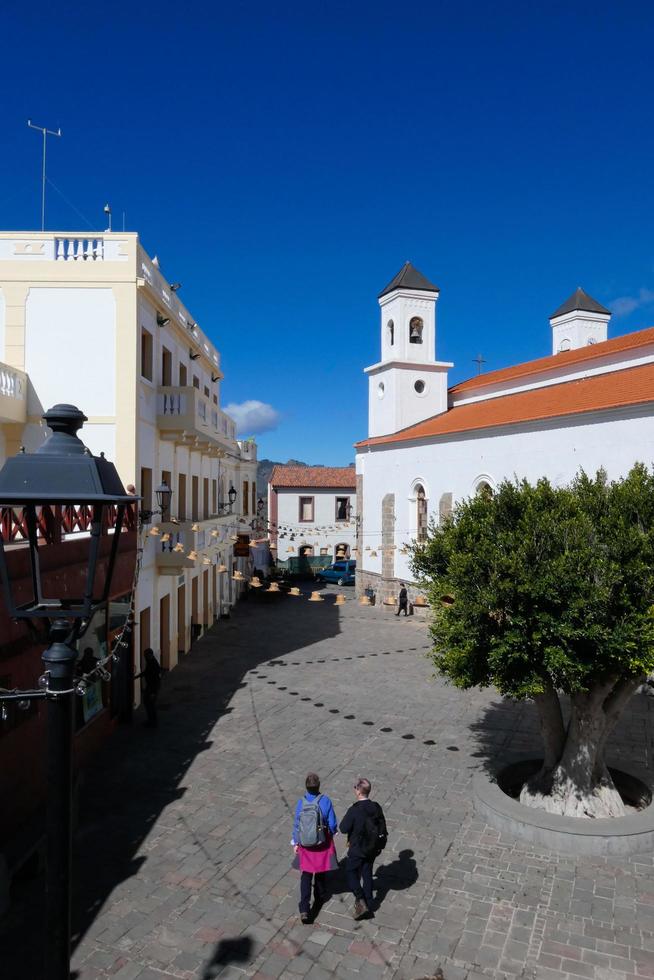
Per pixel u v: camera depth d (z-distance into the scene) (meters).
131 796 12.54
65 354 18.28
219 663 23.30
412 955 8.07
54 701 3.80
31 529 4.22
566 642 9.85
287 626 30.66
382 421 39.41
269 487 53.47
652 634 9.52
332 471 55.56
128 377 18.23
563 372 30.48
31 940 8.24
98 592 13.86
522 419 24.62
